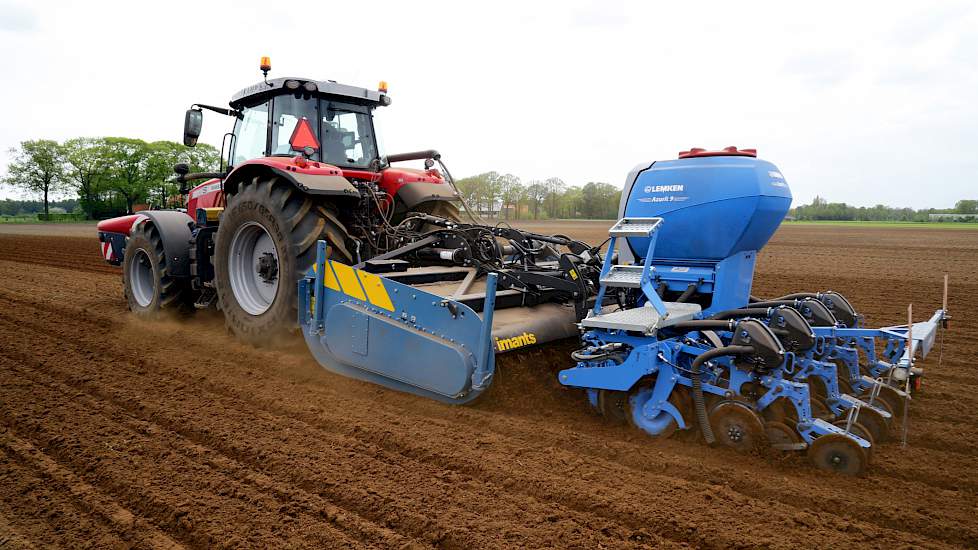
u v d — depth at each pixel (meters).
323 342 4.50
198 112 6.35
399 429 3.62
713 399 3.54
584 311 4.26
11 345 5.63
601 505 2.76
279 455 3.24
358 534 2.51
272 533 2.51
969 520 2.71
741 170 3.91
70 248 19.44
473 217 6.19
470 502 2.78
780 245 23.42
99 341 5.79
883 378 4.05
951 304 8.88
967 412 4.21
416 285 4.56
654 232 3.75
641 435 3.59
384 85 6.40
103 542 2.46
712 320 3.54
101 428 3.62
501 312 4.41
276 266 5.34
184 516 2.63
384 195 6.01
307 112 5.86
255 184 5.33
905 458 3.40
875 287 10.78
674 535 2.55
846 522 2.66
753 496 2.93
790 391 3.21
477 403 4.06
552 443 3.47
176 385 4.46
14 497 2.81
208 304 6.27
